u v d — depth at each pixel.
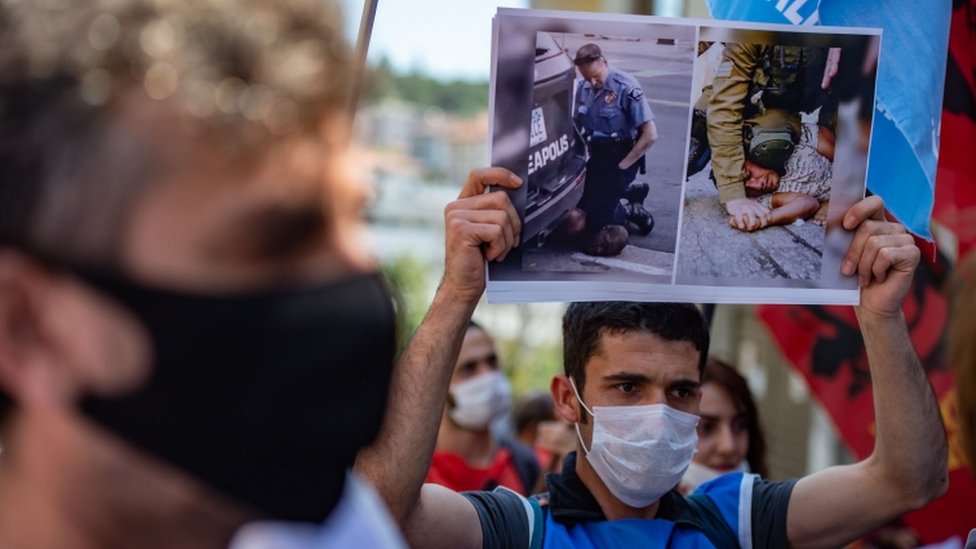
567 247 1.88
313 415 0.71
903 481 2.12
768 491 2.26
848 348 3.56
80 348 0.66
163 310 0.66
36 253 0.65
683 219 1.90
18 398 0.69
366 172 0.78
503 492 2.17
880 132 2.26
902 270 1.97
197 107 0.64
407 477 1.88
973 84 2.71
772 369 6.91
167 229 0.66
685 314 2.18
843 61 1.90
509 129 1.83
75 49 0.65
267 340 0.68
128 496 0.68
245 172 0.66
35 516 0.70
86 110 0.65
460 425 3.69
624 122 1.86
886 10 2.27
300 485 0.72
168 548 0.70
